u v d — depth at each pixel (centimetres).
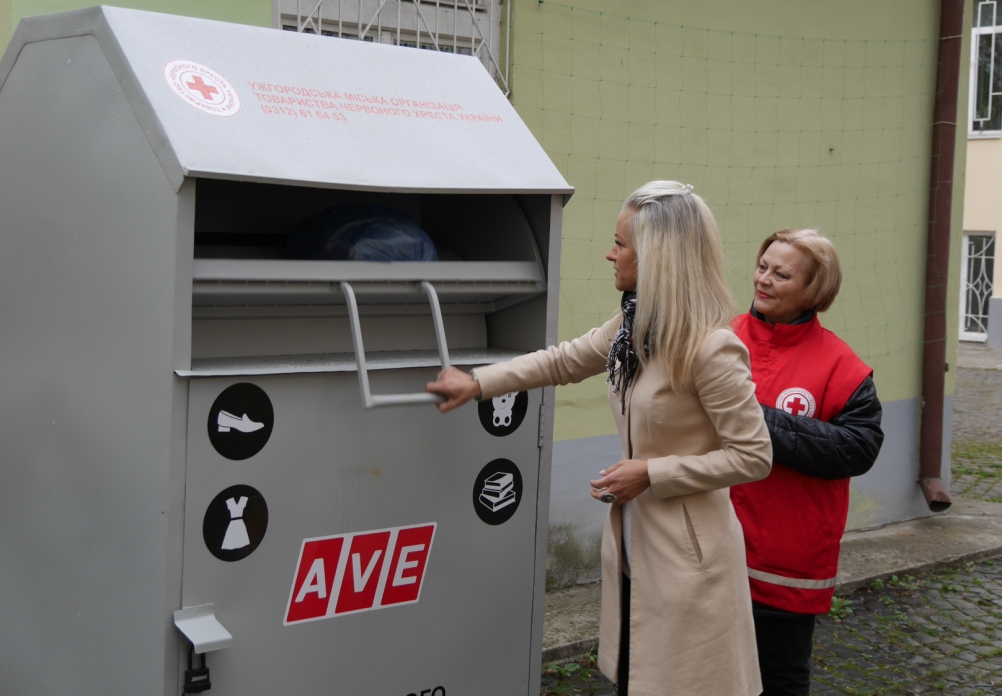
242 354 200
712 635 202
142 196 179
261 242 237
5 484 226
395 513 205
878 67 519
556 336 229
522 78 396
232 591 185
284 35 214
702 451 203
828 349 254
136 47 186
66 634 207
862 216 524
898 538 520
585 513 431
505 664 228
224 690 186
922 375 553
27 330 215
